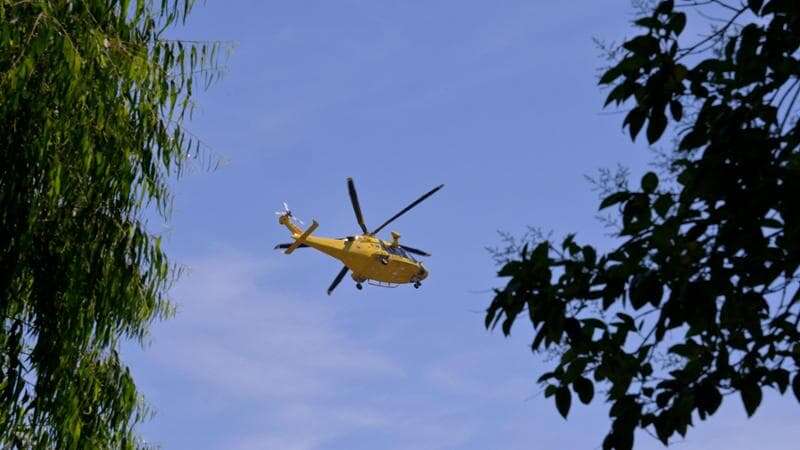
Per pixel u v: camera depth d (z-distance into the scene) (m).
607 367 7.93
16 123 13.86
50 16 13.85
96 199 14.62
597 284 7.80
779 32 7.55
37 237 14.55
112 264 14.77
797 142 7.39
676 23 7.73
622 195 7.85
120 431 15.49
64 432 14.40
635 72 7.91
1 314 13.97
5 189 13.66
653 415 7.67
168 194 15.33
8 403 14.19
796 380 7.13
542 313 7.81
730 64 7.71
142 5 15.05
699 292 7.29
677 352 7.89
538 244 7.85
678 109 7.76
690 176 7.70
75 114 14.16
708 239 7.55
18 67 13.46
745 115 7.55
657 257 7.54
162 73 15.06
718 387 7.52
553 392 8.03
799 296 7.29
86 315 14.58
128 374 15.73
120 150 14.60
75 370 14.92
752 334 7.46
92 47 14.20
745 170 7.29
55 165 13.90
